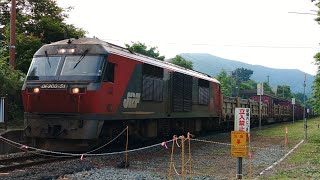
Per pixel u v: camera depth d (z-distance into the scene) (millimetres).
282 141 23500
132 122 16703
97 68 14047
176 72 20328
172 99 19781
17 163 12258
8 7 28609
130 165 12844
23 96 14633
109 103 14367
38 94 14273
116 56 14828
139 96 16453
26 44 24359
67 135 13859
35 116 14336
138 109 16422
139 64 16422
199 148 18797
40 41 25078
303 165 13703
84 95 13719
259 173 11820
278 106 55000
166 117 19188
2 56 21094
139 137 17609
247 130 9969
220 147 19516
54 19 27516
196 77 23594
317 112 31953
